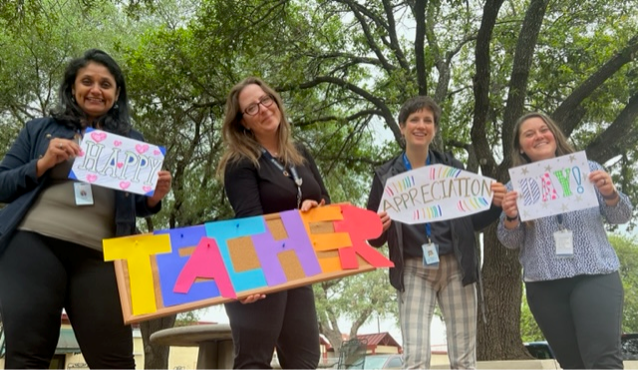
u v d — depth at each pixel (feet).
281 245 8.82
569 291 9.30
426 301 9.52
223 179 9.57
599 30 30.09
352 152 35.91
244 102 9.50
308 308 9.22
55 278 7.85
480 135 27.55
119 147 8.39
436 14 34.65
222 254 8.45
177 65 30.40
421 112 10.32
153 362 35.88
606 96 27.78
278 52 32.14
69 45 33.35
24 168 7.86
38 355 7.57
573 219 9.52
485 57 26.68
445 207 9.80
